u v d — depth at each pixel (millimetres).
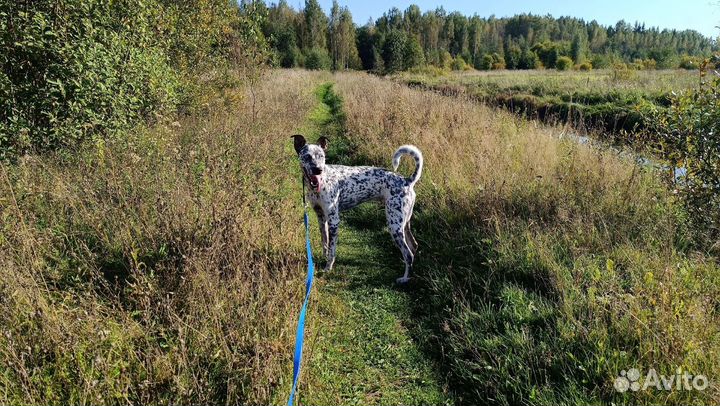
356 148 10641
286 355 3363
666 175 5617
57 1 6473
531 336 3707
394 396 3451
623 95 18094
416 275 5250
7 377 2791
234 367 3203
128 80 7293
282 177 7566
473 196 6340
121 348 3178
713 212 5047
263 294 3834
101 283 4074
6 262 3650
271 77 21797
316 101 20562
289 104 15039
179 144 7125
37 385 2826
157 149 6543
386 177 5355
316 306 4258
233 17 12453
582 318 3719
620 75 24234
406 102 13273
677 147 5453
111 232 4672
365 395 3445
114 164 5523
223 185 5617
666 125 5633
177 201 4902
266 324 3584
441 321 4309
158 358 3082
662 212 5473
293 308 3840
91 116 6480
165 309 3604
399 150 5324
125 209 4895
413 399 3430
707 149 5137
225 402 2994
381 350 3971
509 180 6613
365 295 4891
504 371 3434
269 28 60406
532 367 3434
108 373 2932
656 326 3311
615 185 6273
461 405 3363
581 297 4004
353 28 72375
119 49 7125
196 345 3340
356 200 5402
